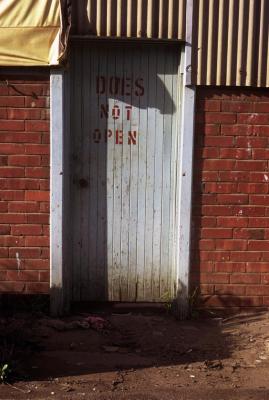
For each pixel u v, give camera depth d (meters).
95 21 5.36
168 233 5.78
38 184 5.48
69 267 5.70
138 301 5.88
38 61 5.30
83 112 5.64
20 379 4.28
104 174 5.71
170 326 5.43
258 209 5.62
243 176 5.58
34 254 5.56
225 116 5.51
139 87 5.62
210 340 5.13
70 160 5.63
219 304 5.71
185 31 5.39
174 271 5.77
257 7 5.42
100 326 5.29
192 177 5.55
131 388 4.19
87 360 4.66
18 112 5.40
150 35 5.38
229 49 5.43
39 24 5.25
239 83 5.46
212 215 5.61
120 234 5.78
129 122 5.66
